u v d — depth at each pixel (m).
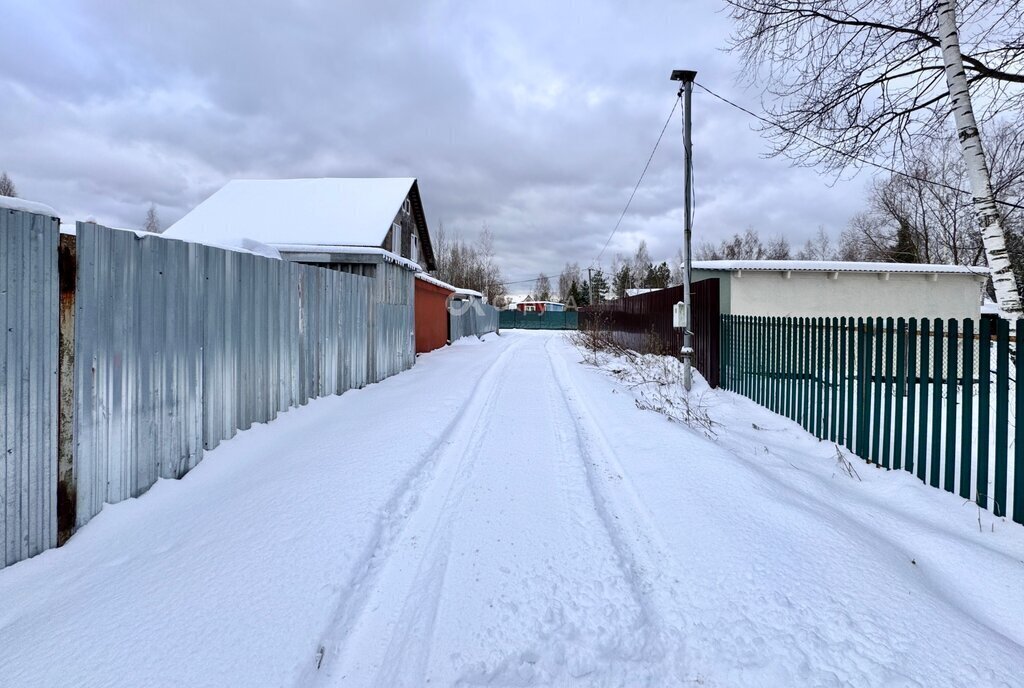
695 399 7.43
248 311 4.75
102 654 1.91
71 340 2.78
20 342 2.47
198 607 2.20
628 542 3.01
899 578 2.43
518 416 6.32
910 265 11.33
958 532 3.12
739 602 2.27
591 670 1.95
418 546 2.93
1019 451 3.09
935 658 1.89
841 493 3.79
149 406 3.40
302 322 5.95
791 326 6.01
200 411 3.97
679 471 3.99
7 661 1.88
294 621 2.13
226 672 1.83
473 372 10.48
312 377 6.20
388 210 17.88
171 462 3.62
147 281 3.38
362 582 2.54
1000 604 2.37
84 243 2.84
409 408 6.32
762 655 1.94
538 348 18.94
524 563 2.73
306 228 16.44
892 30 5.36
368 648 2.07
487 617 2.27
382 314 9.14
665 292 11.66
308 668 1.90
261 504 3.27
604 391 7.95
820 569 2.50
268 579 2.43
